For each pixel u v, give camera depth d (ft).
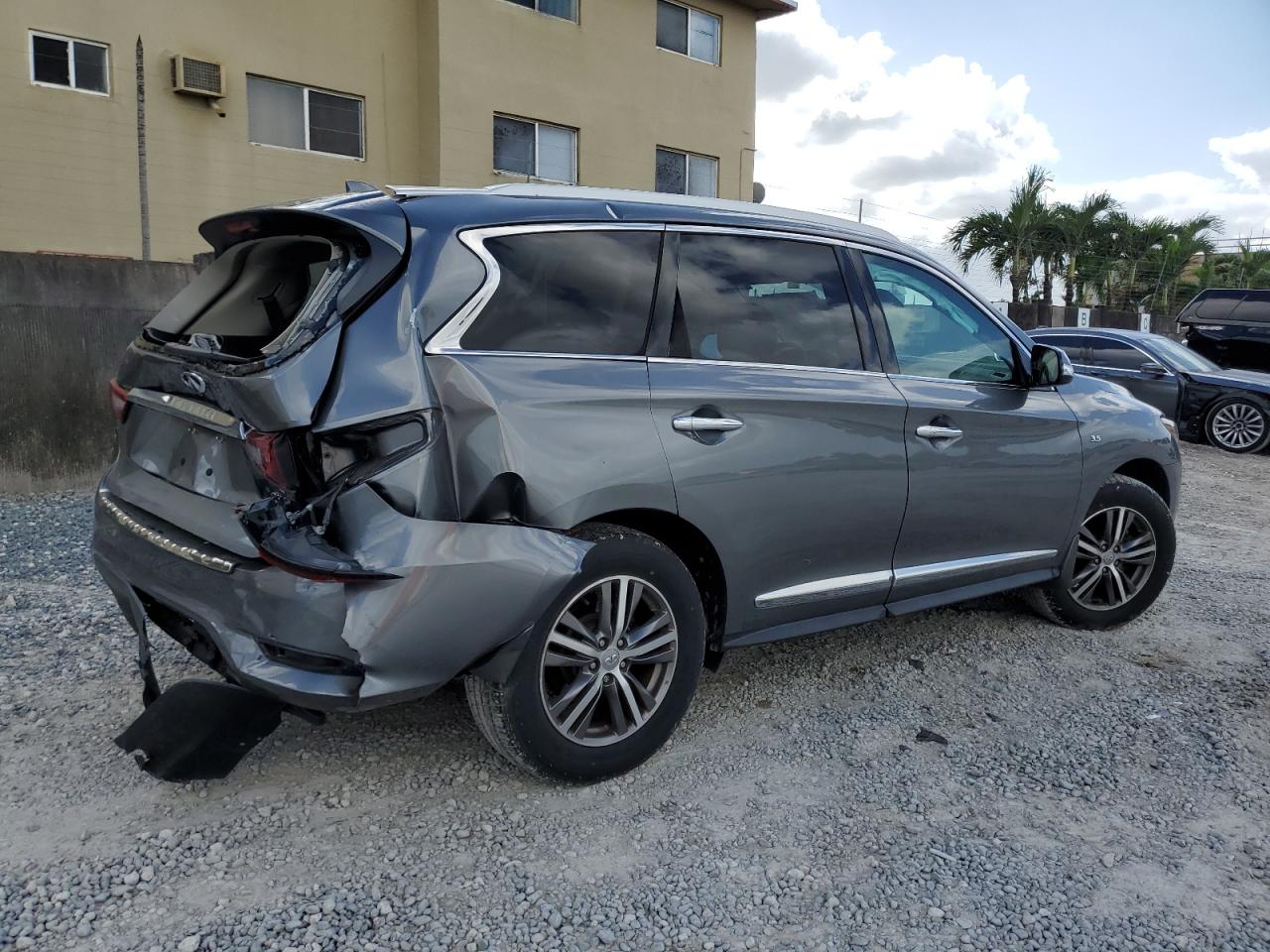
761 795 10.19
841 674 13.57
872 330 12.28
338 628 8.18
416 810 9.62
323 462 8.28
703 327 10.75
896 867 8.95
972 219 90.07
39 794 9.65
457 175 46.55
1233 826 9.82
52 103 37.17
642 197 11.09
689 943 7.83
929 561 12.75
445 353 8.82
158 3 39.09
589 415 9.45
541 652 9.33
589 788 10.17
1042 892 8.63
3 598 15.62
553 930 7.91
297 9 42.80
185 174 40.57
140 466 10.52
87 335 24.89
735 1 56.75
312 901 8.15
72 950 7.43
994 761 11.10
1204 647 15.03
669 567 10.11
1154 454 15.51
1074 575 15.19
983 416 12.96
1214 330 47.60
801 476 11.04
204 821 9.29
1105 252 91.86
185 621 9.53
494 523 8.86
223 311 10.21
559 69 49.62
